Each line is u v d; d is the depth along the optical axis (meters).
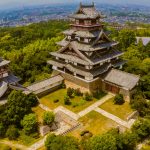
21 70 82.19
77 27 70.31
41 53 95.25
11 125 54.19
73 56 69.62
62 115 59.56
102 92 69.25
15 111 54.78
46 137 50.12
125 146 47.09
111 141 43.41
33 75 82.69
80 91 68.88
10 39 157.88
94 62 65.38
